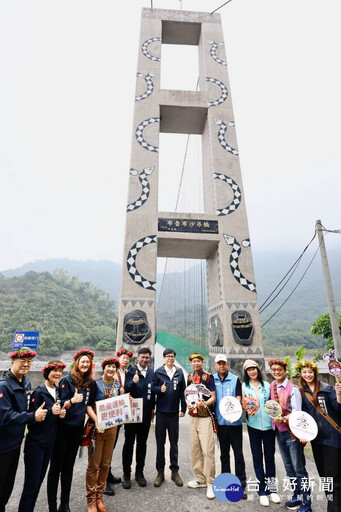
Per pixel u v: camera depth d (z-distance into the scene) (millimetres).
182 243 9320
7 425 2861
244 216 9383
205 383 4145
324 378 9055
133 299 8258
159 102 10383
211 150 10039
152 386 4305
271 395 3785
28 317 60062
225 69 11266
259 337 8203
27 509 2971
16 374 3072
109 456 3580
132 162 9539
